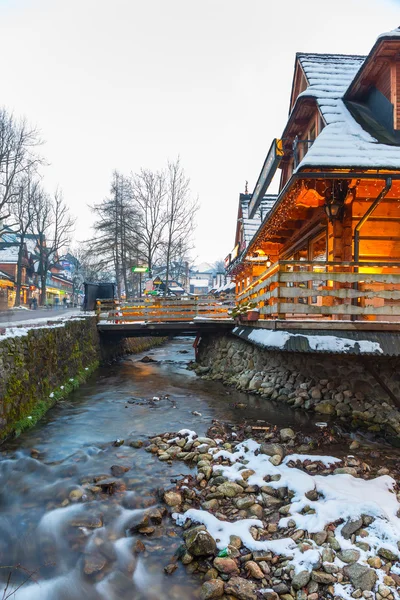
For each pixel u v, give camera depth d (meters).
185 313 17.95
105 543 4.18
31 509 4.76
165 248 33.38
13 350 7.01
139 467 5.88
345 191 8.68
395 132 9.09
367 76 10.02
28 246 52.91
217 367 14.32
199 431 7.50
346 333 7.89
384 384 8.26
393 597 3.39
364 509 4.49
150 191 31.12
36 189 40.56
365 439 7.05
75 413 8.69
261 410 8.88
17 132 30.72
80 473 5.66
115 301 18.47
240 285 20.61
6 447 6.46
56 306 51.66
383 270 9.65
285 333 8.02
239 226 27.16
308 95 11.31
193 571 3.79
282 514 4.62
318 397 8.73
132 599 3.48
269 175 12.16
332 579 3.57
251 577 3.66
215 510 4.75
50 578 3.74
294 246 14.20
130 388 11.54
